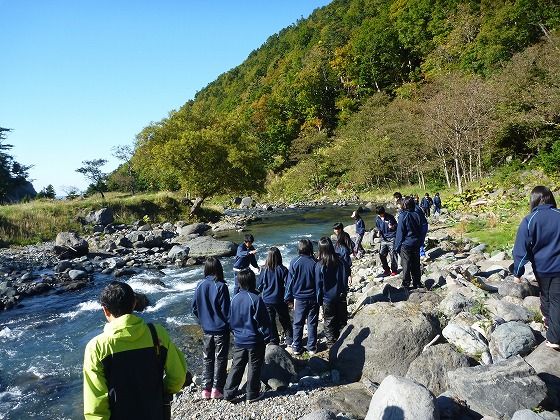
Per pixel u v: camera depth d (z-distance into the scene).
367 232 16.56
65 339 8.41
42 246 20.39
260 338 4.84
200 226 24.08
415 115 42.00
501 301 5.66
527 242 3.94
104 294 2.55
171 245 20.97
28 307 10.77
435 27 61.69
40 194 58.47
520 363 3.78
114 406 2.35
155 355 2.54
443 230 15.29
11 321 9.62
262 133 76.38
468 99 30.12
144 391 2.43
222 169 29.62
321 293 5.98
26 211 23.62
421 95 45.91
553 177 21.80
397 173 46.00
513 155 32.44
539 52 30.20
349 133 54.41
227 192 31.64
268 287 6.51
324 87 75.00
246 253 7.73
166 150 28.67
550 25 38.31
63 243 19.38
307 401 4.65
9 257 17.61
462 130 30.27
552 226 3.84
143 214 29.09
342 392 4.66
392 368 4.88
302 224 26.14
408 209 7.54
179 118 33.66
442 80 40.00
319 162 56.69
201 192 30.14
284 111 77.69
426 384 4.25
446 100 31.77
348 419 4.05
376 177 47.78
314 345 6.12
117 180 55.12
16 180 56.75
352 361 5.19
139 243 20.31
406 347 4.97
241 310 4.89
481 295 6.17
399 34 67.69
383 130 46.72
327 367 5.49
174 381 2.62
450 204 23.98
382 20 73.56
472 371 3.87
